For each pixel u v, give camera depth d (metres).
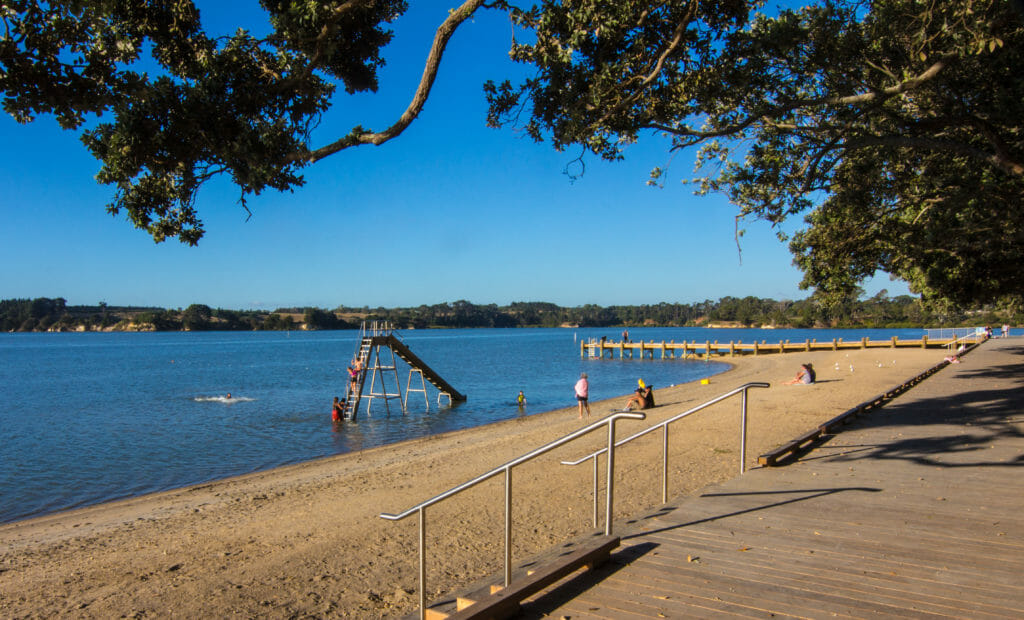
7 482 15.49
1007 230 13.35
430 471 13.30
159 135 6.41
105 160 6.67
